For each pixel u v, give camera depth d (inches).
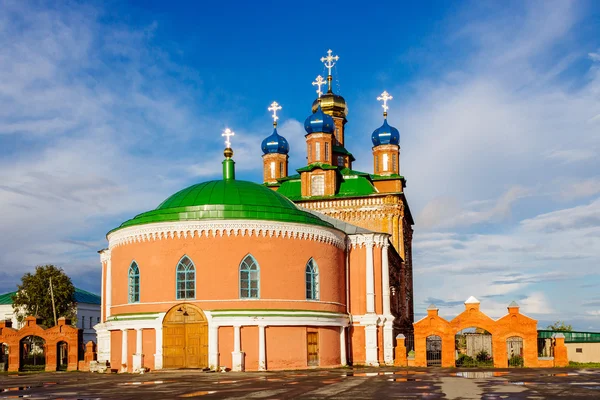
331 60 3710.6
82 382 1601.9
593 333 2755.9
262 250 2027.6
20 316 4114.2
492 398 1061.8
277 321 1985.7
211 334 1942.7
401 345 2260.1
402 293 3166.8
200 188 2167.8
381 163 3457.2
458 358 2409.0
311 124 3326.8
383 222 3179.1
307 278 2112.5
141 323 1993.1
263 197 2166.6
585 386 1277.1
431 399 1054.4
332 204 3233.3
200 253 2001.7
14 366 2436.0
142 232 2053.4
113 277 2161.7
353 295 2341.3
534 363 2092.8
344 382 1437.0
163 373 1878.7
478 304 2161.7
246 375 1739.7
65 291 4106.8
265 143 3659.0
